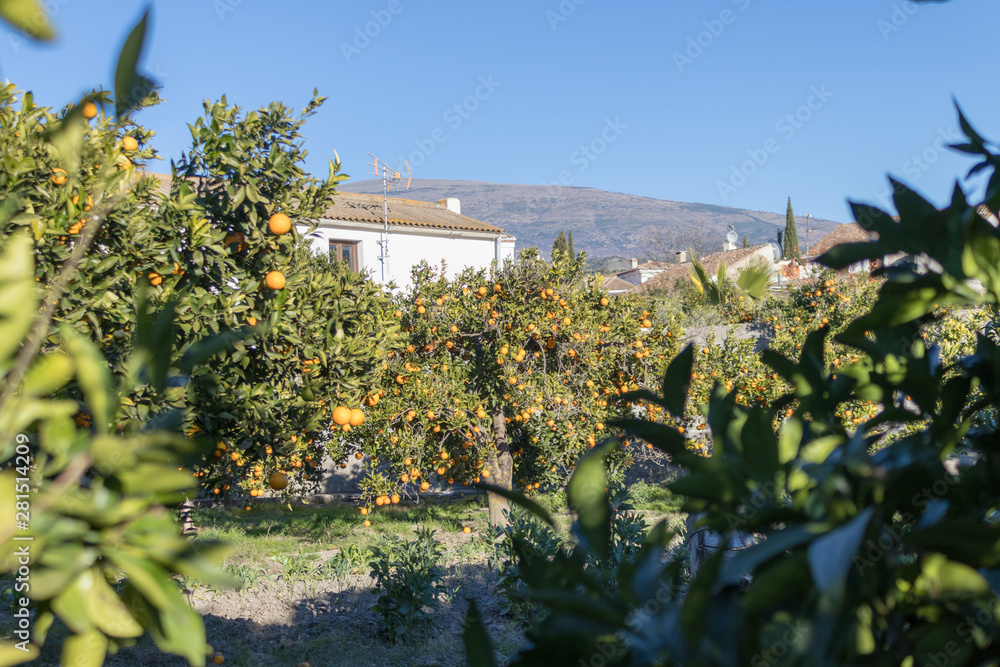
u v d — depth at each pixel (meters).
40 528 0.51
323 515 12.09
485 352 10.24
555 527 0.71
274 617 6.88
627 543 6.26
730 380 9.13
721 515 0.70
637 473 12.02
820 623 0.55
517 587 6.20
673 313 10.00
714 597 0.60
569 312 9.65
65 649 0.55
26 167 3.47
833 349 9.66
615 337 9.48
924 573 0.63
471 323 9.88
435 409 9.22
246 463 4.73
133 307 3.87
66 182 3.65
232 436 4.43
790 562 0.56
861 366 0.81
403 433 9.28
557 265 9.91
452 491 15.01
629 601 0.65
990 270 0.71
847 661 0.58
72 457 0.54
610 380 9.55
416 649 6.10
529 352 10.21
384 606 6.54
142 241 4.09
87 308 3.76
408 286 10.37
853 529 0.47
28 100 3.76
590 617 0.63
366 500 9.66
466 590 7.86
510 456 10.49
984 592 0.60
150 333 0.54
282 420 4.81
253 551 9.41
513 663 0.65
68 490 0.53
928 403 0.78
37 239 3.46
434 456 9.98
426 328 9.65
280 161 4.89
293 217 5.09
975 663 0.62
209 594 7.27
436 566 8.18
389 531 10.98
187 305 4.08
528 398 9.42
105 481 0.53
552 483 11.75
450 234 21.48
